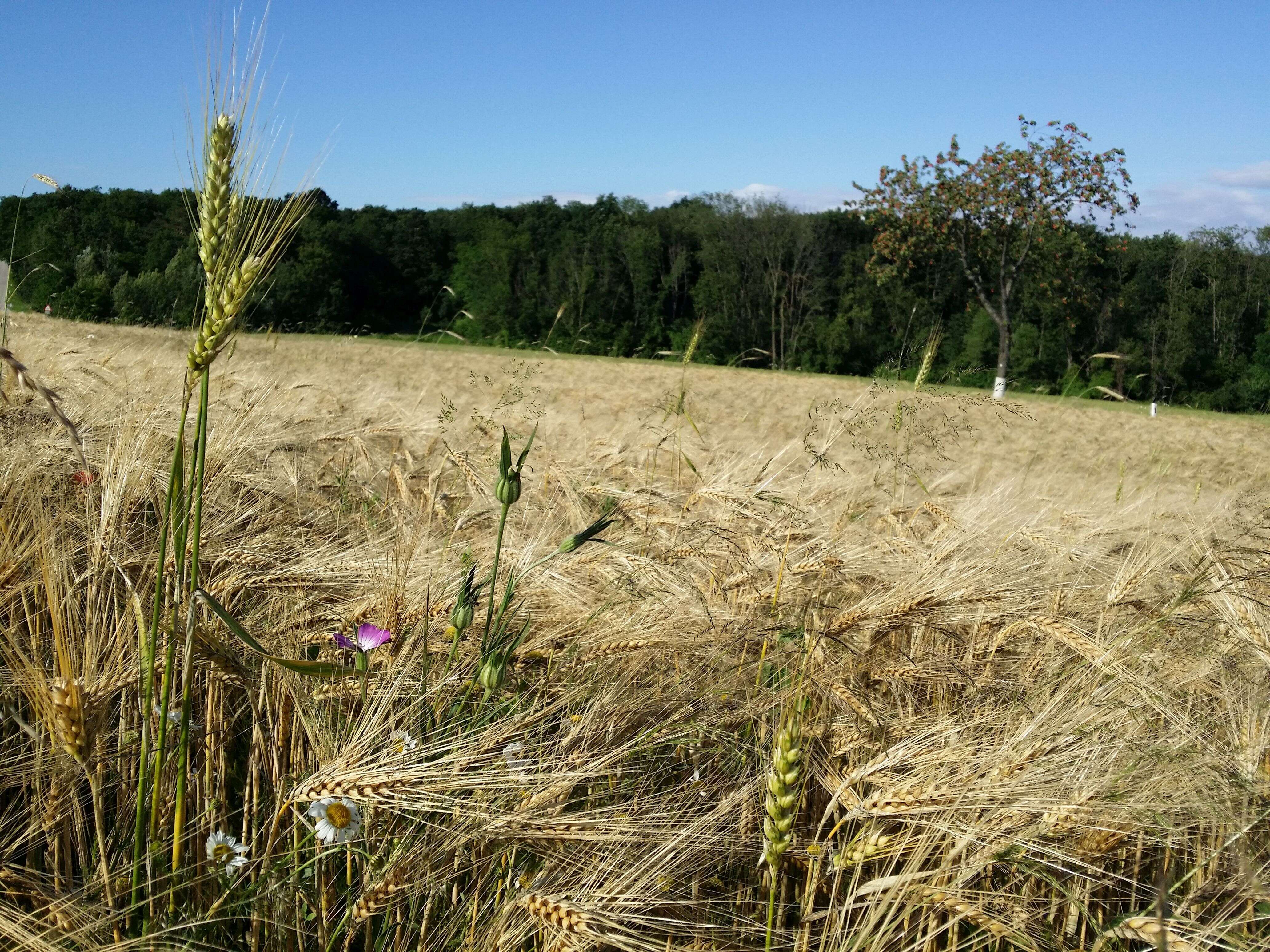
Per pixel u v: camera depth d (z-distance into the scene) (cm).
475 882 224
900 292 4272
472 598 230
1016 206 3325
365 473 555
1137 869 253
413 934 217
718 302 6222
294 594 272
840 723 282
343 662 240
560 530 399
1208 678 302
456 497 509
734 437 1209
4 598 250
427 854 198
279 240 166
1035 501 693
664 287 6347
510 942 199
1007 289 3512
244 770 270
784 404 2389
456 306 5741
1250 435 2419
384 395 969
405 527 379
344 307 4762
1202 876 243
